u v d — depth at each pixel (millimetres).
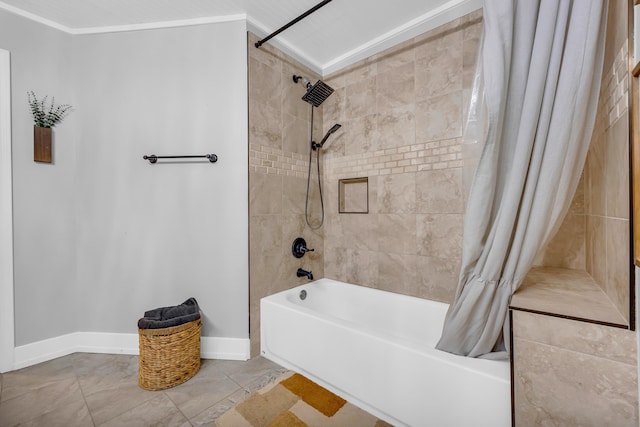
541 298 870
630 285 665
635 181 610
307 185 2113
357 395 1230
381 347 1143
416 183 1768
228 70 1678
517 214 870
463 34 1566
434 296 1704
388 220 1908
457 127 1598
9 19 1535
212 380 1447
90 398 1299
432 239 1708
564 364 747
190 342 1465
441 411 988
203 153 1695
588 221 1142
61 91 1688
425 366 1021
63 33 1699
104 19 1664
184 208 1697
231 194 1680
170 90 1700
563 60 755
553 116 774
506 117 866
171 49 1699
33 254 1608
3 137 1518
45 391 1348
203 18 1683
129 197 1711
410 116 1786
